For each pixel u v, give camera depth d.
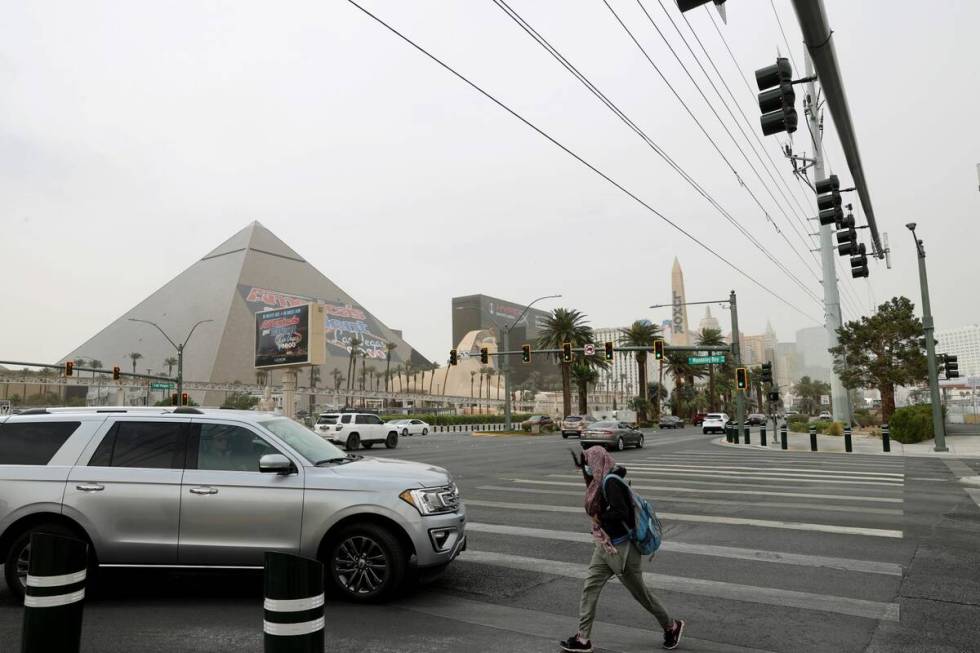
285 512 5.98
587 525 9.84
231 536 5.96
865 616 5.64
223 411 6.59
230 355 197.12
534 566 7.40
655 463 20.38
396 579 5.95
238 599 6.14
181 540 5.95
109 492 5.98
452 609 5.87
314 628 3.26
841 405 40.16
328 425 32.78
